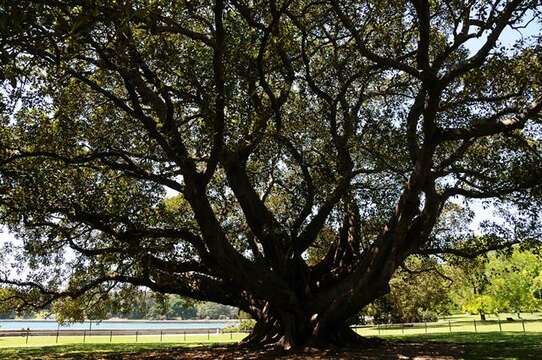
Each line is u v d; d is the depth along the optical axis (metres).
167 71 12.62
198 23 14.53
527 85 13.88
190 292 19.08
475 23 13.16
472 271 26.50
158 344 25.23
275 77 16.31
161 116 13.57
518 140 16.47
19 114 15.14
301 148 18.66
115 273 18.55
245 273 15.12
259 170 20.31
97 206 15.96
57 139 15.23
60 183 15.80
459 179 17.73
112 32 10.82
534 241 18.17
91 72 13.00
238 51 13.01
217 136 12.51
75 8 10.38
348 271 17.84
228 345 20.11
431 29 16.58
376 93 18.33
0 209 16.03
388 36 16.06
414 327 42.09
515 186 16.67
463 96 14.95
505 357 13.78
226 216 21.20
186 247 17.95
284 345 15.95
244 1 12.99
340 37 15.91
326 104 18.17
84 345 24.89
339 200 18.14
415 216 16.22
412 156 15.75
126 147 16.48
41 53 10.01
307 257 24.89
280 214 22.08
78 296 18.77
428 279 40.19
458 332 29.62
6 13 7.19
